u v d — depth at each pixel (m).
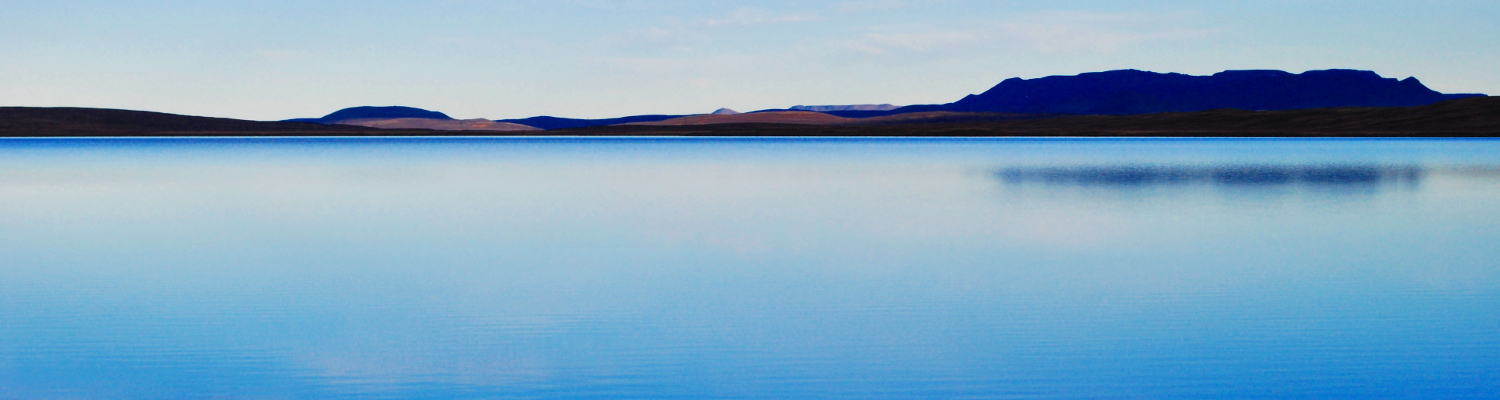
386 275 8.62
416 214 14.16
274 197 17.17
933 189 18.80
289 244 10.79
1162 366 5.52
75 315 6.84
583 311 6.99
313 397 5.02
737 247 10.48
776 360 5.66
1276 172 24.06
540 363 5.61
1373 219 13.12
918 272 8.72
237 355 5.76
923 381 5.27
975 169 26.11
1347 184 19.62
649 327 6.46
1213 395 5.03
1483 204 15.22
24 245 10.79
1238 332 6.26
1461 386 5.13
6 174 24.14
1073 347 5.90
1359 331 6.28
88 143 59.62
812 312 6.93
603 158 34.88
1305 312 6.89
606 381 5.29
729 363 5.60
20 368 5.49
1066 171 24.95
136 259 9.65
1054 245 10.55
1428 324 6.48
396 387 5.19
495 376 5.37
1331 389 5.11
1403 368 5.45
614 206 15.43
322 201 16.34
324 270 8.91
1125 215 13.73
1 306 7.18
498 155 38.00
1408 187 18.84
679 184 20.48
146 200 16.55
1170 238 11.12
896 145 53.75
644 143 61.88
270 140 73.94
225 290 7.88
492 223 12.93
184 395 5.04
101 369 5.47
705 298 7.48
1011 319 6.68
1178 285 8.00
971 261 9.38
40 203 16.00
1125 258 9.54
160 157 35.78
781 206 15.38
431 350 5.88
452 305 7.22
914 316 6.79
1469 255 9.73
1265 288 7.86
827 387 5.18
